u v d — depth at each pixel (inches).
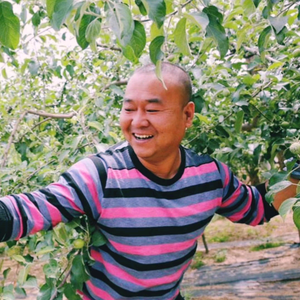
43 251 47.8
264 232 277.4
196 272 220.8
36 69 83.7
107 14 27.1
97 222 44.7
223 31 34.3
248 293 183.6
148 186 44.8
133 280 47.5
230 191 53.4
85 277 46.7
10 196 39.4
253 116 66.8
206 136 66.0
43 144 83.1
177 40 31.3
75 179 42.1
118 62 84.3
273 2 38.3
